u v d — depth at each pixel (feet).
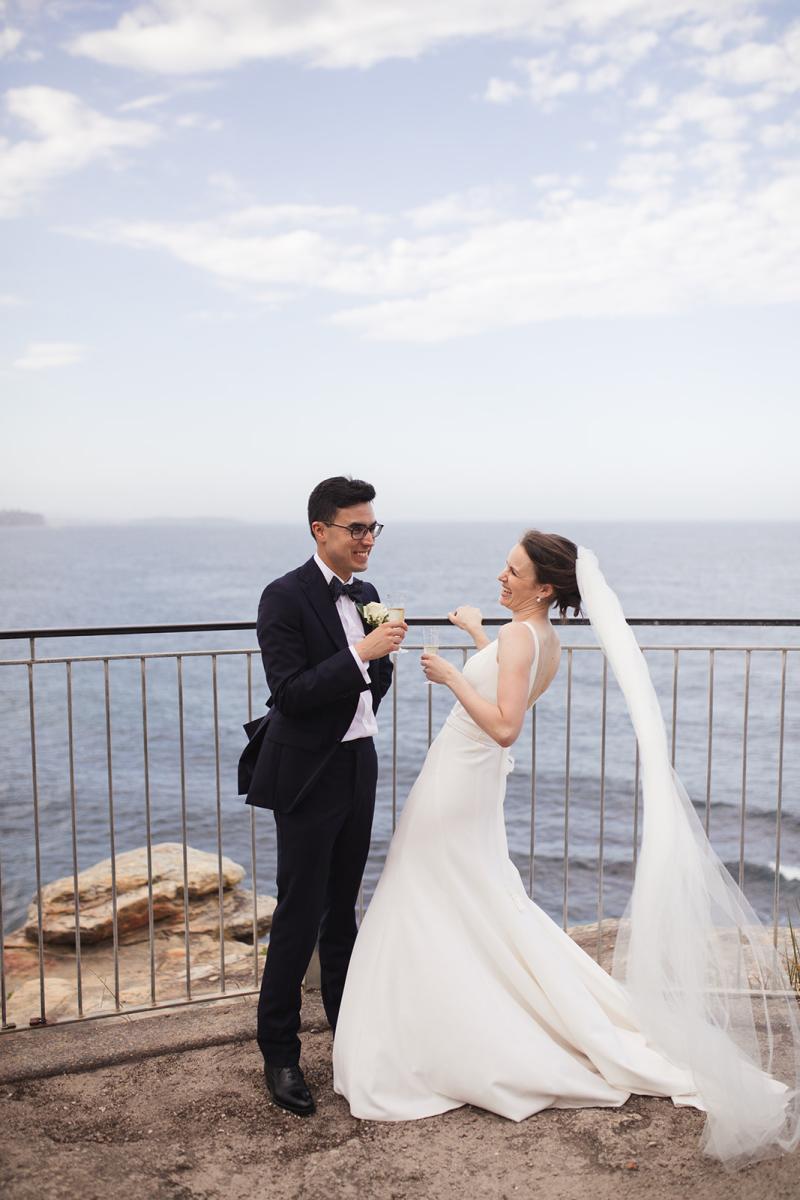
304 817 8.55
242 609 205.57
